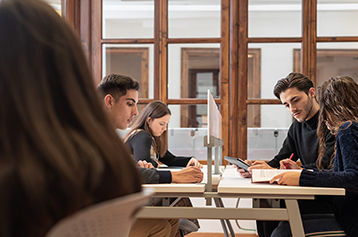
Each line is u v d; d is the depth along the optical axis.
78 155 0.40
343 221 1.22
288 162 1.72
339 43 2.83
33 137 0.38
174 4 2.94
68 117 0.43
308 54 2.83
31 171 0.36
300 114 1.91
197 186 1.18
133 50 2.96
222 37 2.89
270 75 2.88
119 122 1.71
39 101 0.40
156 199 1.38
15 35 0.41
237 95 2.87
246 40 2.87
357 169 1.18
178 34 2.94
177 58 2.94
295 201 1.15
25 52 0.41
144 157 1.73
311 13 2.83
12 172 0.36
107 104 1.69
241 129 2.87
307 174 1.20
